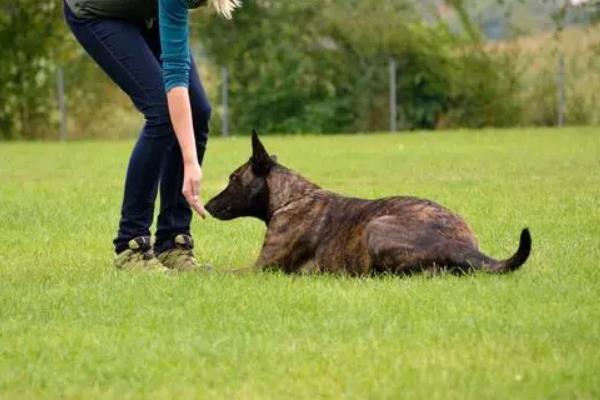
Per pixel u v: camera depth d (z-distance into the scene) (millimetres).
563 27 45875
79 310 10227
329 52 47469
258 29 48031
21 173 27734
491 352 8492
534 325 9242
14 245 14906
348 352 8578
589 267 11766
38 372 8266
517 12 46625
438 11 47344
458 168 26453
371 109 47188
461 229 11359
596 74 45938
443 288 10500
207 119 12336
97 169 28547
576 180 22578
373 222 11430
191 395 7695
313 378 7980
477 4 46844
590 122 46156
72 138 46062
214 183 24078
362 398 7508
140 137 12195
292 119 47625
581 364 8086
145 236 12391
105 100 46188
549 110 46375
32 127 46250
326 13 47281
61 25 45969
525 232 10742
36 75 45969
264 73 47875
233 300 10445
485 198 19219
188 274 11875
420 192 20781
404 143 37344
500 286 10508
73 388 7898
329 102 47469
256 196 12438
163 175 12477
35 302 10594
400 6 47469
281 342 8938
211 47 48438
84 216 17984
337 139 41062
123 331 9398
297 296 10461
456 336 8961
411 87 47062
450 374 7941
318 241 11875
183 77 11625
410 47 46844
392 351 8562
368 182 23578
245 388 7805
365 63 47281
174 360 8500
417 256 11141
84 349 8859
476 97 46688
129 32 12086
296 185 12305
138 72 12031
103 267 12789
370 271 11398
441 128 47125
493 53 46531
